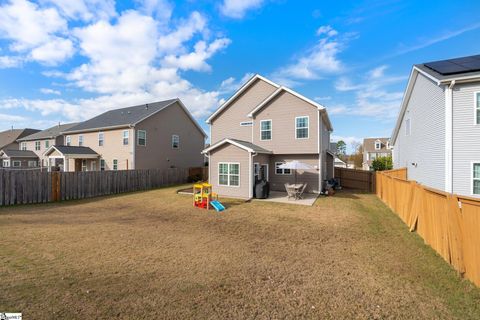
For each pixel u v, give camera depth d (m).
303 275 4.11
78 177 13.23
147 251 5.21
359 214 9.22
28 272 4.07
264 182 13.13
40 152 31.09
